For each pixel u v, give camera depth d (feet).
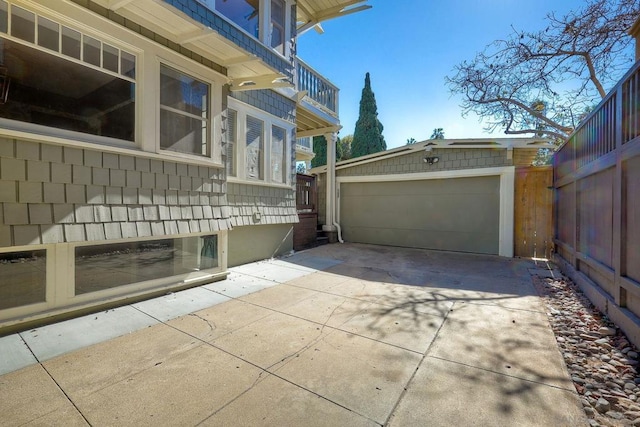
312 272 19.11
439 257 24.66
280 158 23.89
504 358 8.54
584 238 15.12
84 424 5.90
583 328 10.57
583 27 24.02
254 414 6.23
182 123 14.65
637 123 9.46
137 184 12.73
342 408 6.43
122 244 12.72
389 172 31.01
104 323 10.79
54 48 10.56
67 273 11.01
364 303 13.25
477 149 26.43
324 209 36.24
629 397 6.85
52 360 8.27
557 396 6.86
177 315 11.69
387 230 31.45
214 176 16.05
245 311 12.24
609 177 11.85
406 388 7.14
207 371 7.84
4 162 9.45
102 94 12.01
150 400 6.64
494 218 26.02
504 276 18.29
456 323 11.05
